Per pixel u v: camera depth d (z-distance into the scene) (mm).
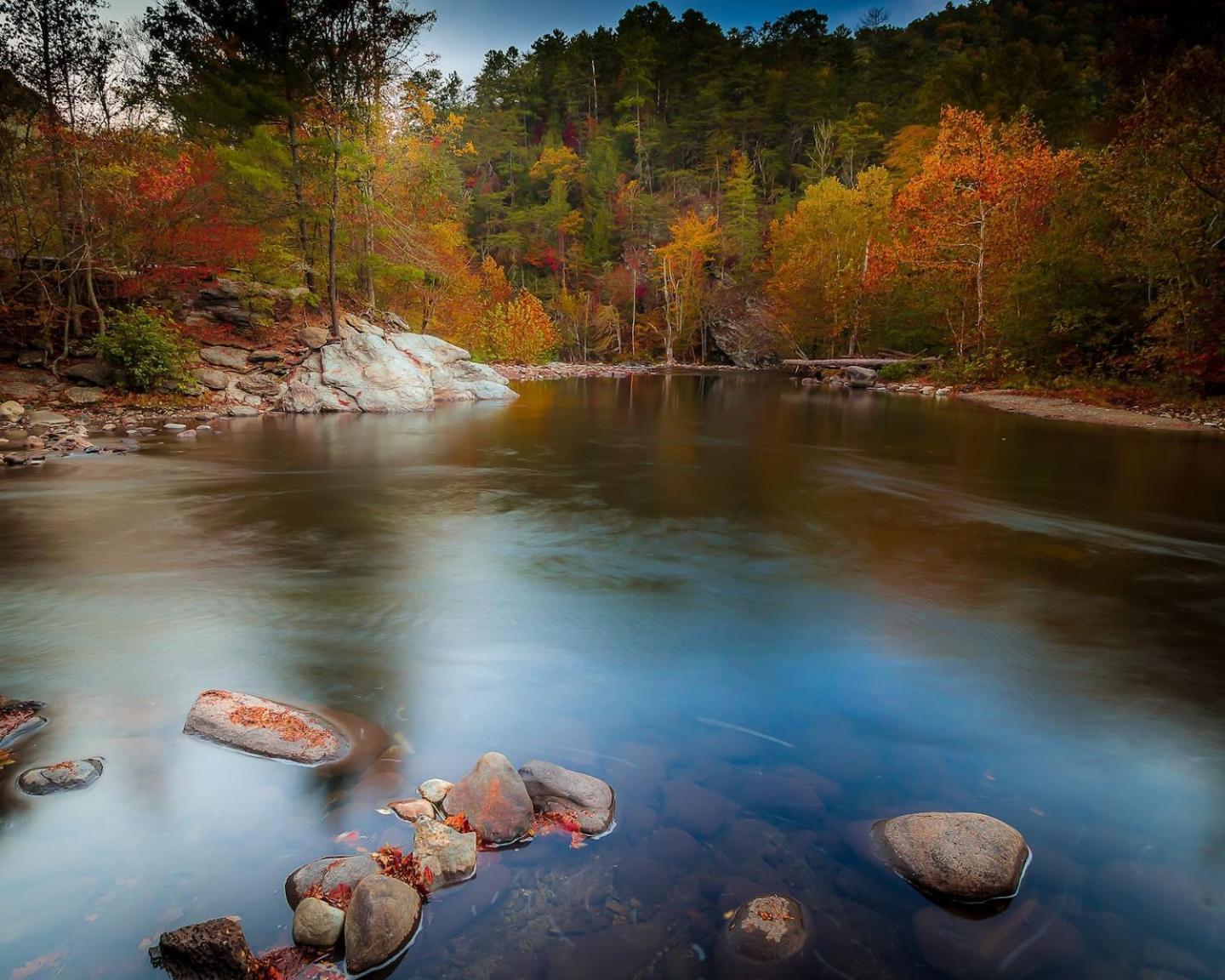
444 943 2289
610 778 3213
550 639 4867
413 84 22969
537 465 12148
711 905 2467
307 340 20812
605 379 40250
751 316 58594
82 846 2691
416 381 20688
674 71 85875
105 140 17281
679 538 7652
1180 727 3781
